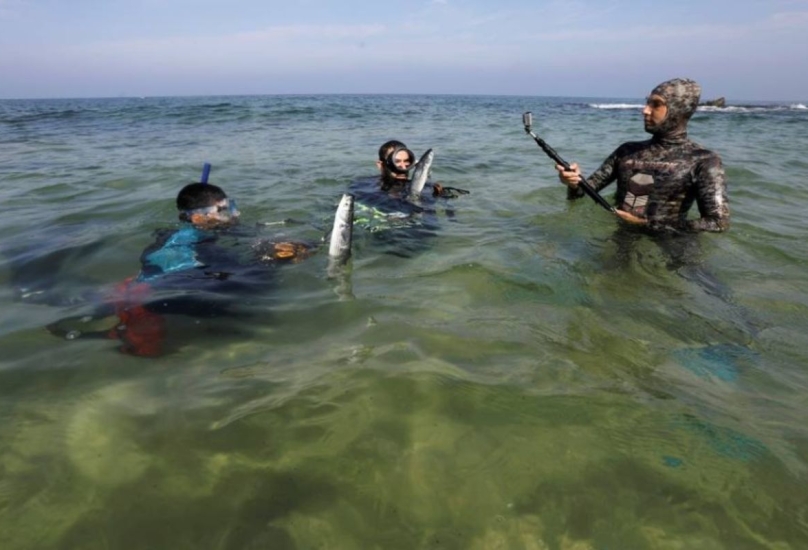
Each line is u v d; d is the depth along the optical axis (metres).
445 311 2.83
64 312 2.77
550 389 2.14
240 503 1.58
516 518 1.55
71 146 9.95
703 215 3.96
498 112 27.88
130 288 3.04
